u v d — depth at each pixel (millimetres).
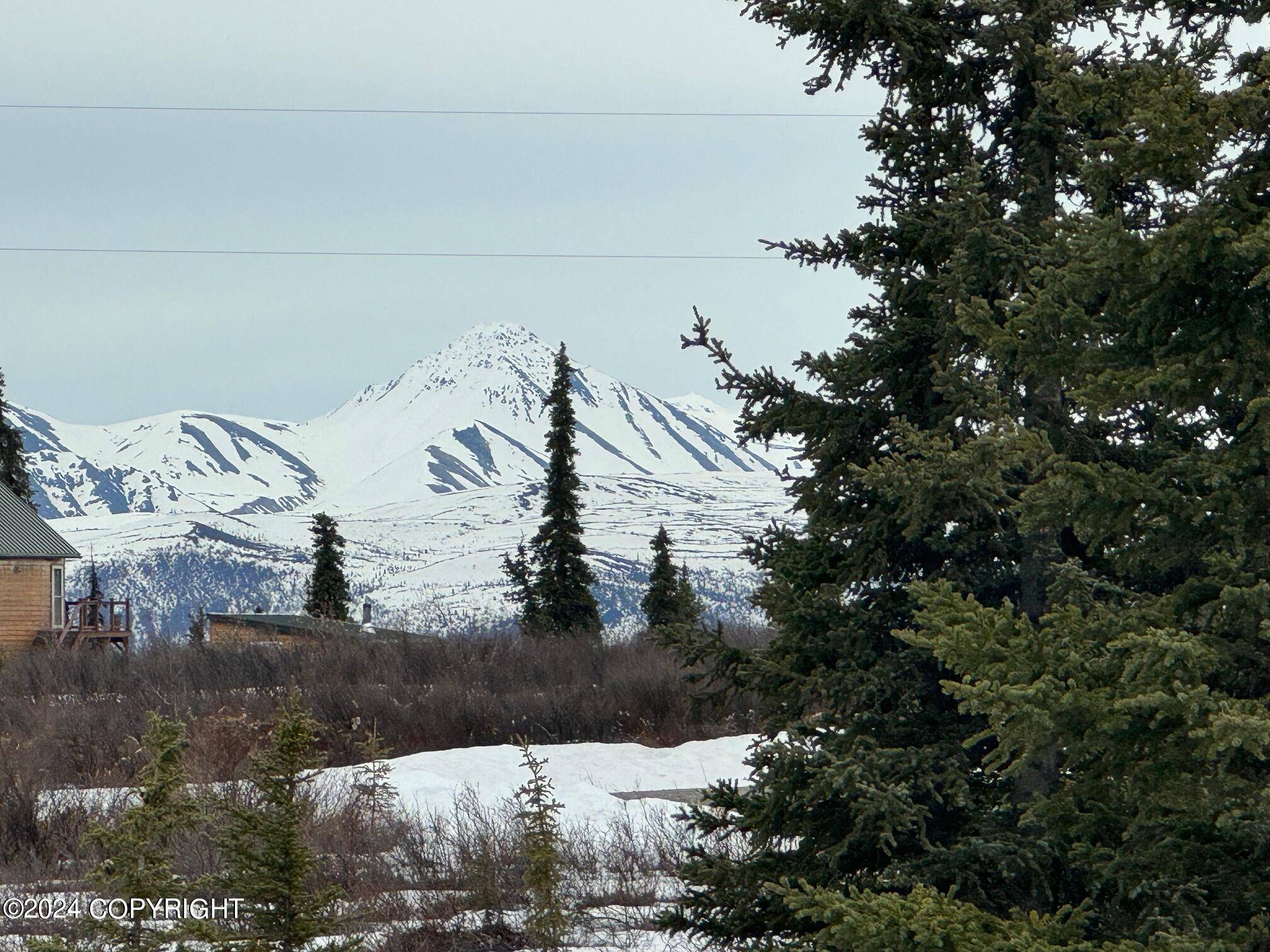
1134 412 28828
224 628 157500
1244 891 19875
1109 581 28672
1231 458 19484
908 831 27062
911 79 30219
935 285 28688
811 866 28031
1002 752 19188
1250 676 19250
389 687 97250
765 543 31578
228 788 46469
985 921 20047
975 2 28203
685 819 31266
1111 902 23031
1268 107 19688
